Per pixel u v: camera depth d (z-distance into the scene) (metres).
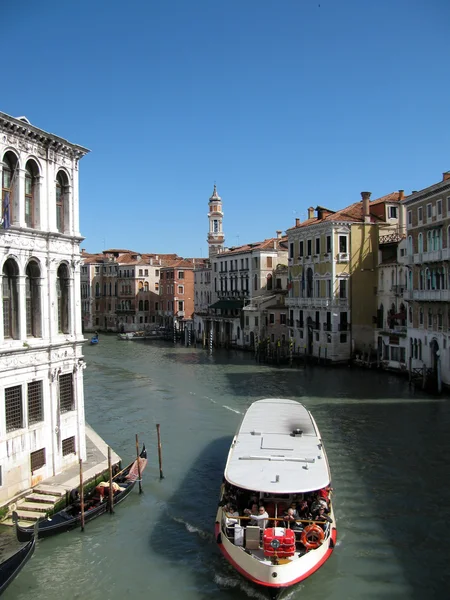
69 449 19.19
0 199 16.45
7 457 16.45
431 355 38.50
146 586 14.01
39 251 17.73
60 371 18.59
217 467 21.92
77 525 16.44
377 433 26.41
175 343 76.81
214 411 31.72
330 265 50.53
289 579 12.91
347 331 50.56
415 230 41.06
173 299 88.56
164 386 40.31
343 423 28.41
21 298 17.05
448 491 19.34
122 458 22.89
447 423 28.09
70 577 14.34
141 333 83.88
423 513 17.70
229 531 14.48
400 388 38.25
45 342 17.88
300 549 13.82
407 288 43.12
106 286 97.81
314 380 42.38
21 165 17.03
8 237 16.39
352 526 16.86
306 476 15.13
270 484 14.67
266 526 14.38
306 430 18.72
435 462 22.20
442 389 36.66
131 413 31.36
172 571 14.63
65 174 19.11
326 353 50.97
